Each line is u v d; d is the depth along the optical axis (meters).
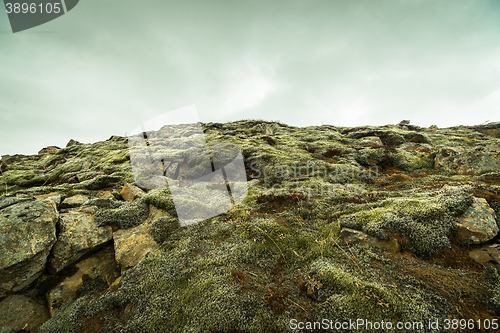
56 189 8.45
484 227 4.29
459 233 4.36
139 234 5.88
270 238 5.14
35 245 4.54
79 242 5.26
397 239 4.50
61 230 5.35
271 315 3.38
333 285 3.67
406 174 10.34
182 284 4.22
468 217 4.59
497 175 7.28
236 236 5.41
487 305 3.10
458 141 17.45
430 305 3.16
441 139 18.55
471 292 3.29
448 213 4.71
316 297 3.62
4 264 4.14
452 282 3.51
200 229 5.83
